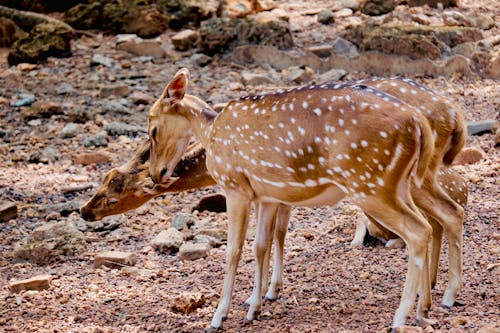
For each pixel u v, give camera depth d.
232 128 8.89
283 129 8.48
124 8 23.55
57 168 15.95
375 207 8.12
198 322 9.38
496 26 22.03
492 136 16.28
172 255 12.02
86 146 16.94
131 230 13.10
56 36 22.05
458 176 11.11
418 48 20.12
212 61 21.58
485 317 8.75
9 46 23.62
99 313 9.88
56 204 14.10
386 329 8.43
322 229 12.61
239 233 9.07
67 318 9.73
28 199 14.48
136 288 10.71
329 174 8.27
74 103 19.09
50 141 17.22
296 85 19.67
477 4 23.80
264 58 21.17
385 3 23.22
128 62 21.59
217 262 11.51
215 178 9.23
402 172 8.00
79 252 12.09
